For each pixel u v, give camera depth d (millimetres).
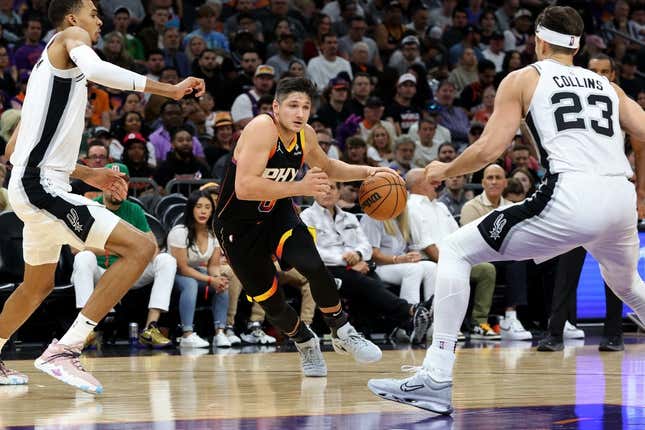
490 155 4727
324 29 15297
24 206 5367
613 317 8336
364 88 13477
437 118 13992
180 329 9828
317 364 6332
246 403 5027
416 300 9844
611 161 4684
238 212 5777
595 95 4793
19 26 14000
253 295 6105
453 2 17578
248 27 15125
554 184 4613
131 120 11750
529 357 7734
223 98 13398
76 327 5434
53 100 5344
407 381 4691
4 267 8977
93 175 5844
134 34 14328
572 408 4754
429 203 10312
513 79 4824
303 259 5852
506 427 4164
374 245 10070
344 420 4414
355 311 9875
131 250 5426
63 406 4980
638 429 4090
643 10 19000
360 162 10953
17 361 7566
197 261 9375
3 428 4258
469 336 10094
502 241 4691
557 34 4910
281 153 5660
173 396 5340
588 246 4840
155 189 10328
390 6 16422
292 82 5547
